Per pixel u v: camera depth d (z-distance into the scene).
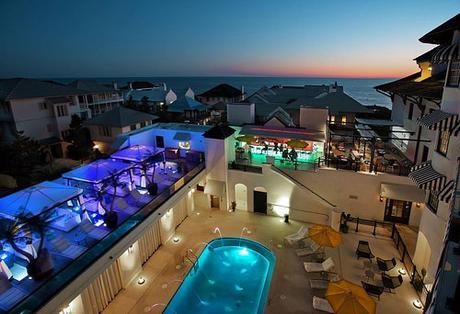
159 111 56.56
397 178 21.09
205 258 19.55
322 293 16.09
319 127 26.72
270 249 20.11
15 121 35.38
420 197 20.03
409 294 15.70
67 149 37.16
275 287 16.58
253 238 21.42
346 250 19.69
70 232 16.55
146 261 18.97
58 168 31.28
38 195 15.59
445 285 6.04
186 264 18.70
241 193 25.34
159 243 20.55
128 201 20.34
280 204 24.16
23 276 13.34
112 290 15.82
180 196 21.12
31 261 12.84
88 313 14.12
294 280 17.11
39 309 10.73
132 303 15.61
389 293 15.80
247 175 24.38
